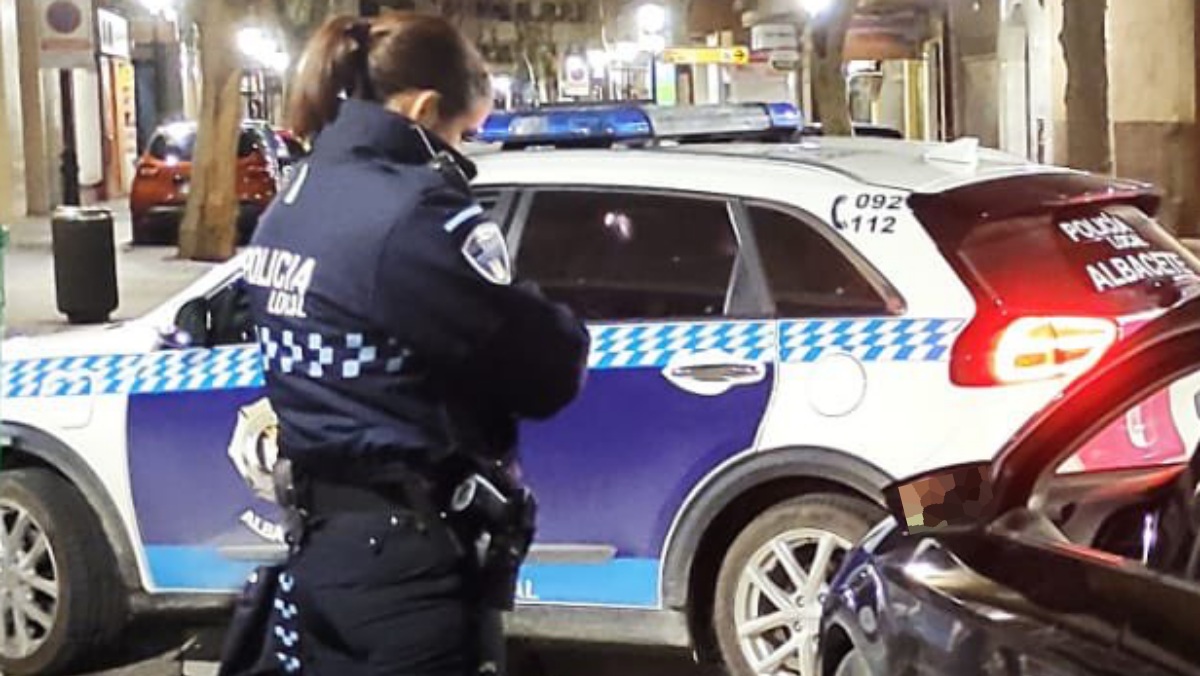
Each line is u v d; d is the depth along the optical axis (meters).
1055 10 29.84
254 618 3.61
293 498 3.51
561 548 5.90
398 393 3.39
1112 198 5.92
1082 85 16.94
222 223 22.50
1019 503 3.90
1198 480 3.59
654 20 41.84
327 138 3.49
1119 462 5.12
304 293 3.42
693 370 5.75
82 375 6.47
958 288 5.52
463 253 3.33
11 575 6.57
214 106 22.30
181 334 6.02
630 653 6.77
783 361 5.66
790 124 7.13
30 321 16.98
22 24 31.48
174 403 6.29
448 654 3.39
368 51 3.51
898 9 37.81
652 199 6.00
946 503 4.14
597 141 6.70
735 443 5.70
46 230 28.48
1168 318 3.84
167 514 6.33
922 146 6.63
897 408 5.50
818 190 5.77
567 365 3.43
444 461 3.40
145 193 24.98
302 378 3.46
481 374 3.40
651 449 5.79
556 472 5.88
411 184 3.38
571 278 6.05
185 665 6.68
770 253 5.80
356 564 3.40
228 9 22.20
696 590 5.91
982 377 5.41
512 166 6.23
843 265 5.69
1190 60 22.77
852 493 5.63
